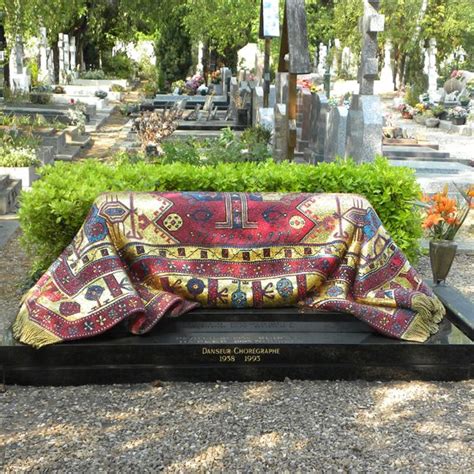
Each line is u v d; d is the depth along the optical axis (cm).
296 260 441
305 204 450
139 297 407
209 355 400
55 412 365
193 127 1574
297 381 406
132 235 433
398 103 2472
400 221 534
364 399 387
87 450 330
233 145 883
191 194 450
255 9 2617
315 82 2414
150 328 405
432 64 2639
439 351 409
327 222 446
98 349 394
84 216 480
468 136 1836
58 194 484
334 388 399
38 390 389
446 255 518
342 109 980
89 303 402
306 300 442
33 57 2692
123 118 2045
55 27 2311
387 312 421
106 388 393
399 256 451
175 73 2783
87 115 1861
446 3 2925
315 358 406
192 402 378
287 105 736
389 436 349
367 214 451
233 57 3206
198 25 2609
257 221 445
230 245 440
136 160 876
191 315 427
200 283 432
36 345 390
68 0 2045
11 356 390
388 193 523
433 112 2066
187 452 331
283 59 789
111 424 354
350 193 498
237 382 404
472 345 409
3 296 534
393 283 443
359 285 437
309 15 3253
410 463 327
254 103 1480
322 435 348
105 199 441
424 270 630
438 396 393
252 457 328
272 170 536
